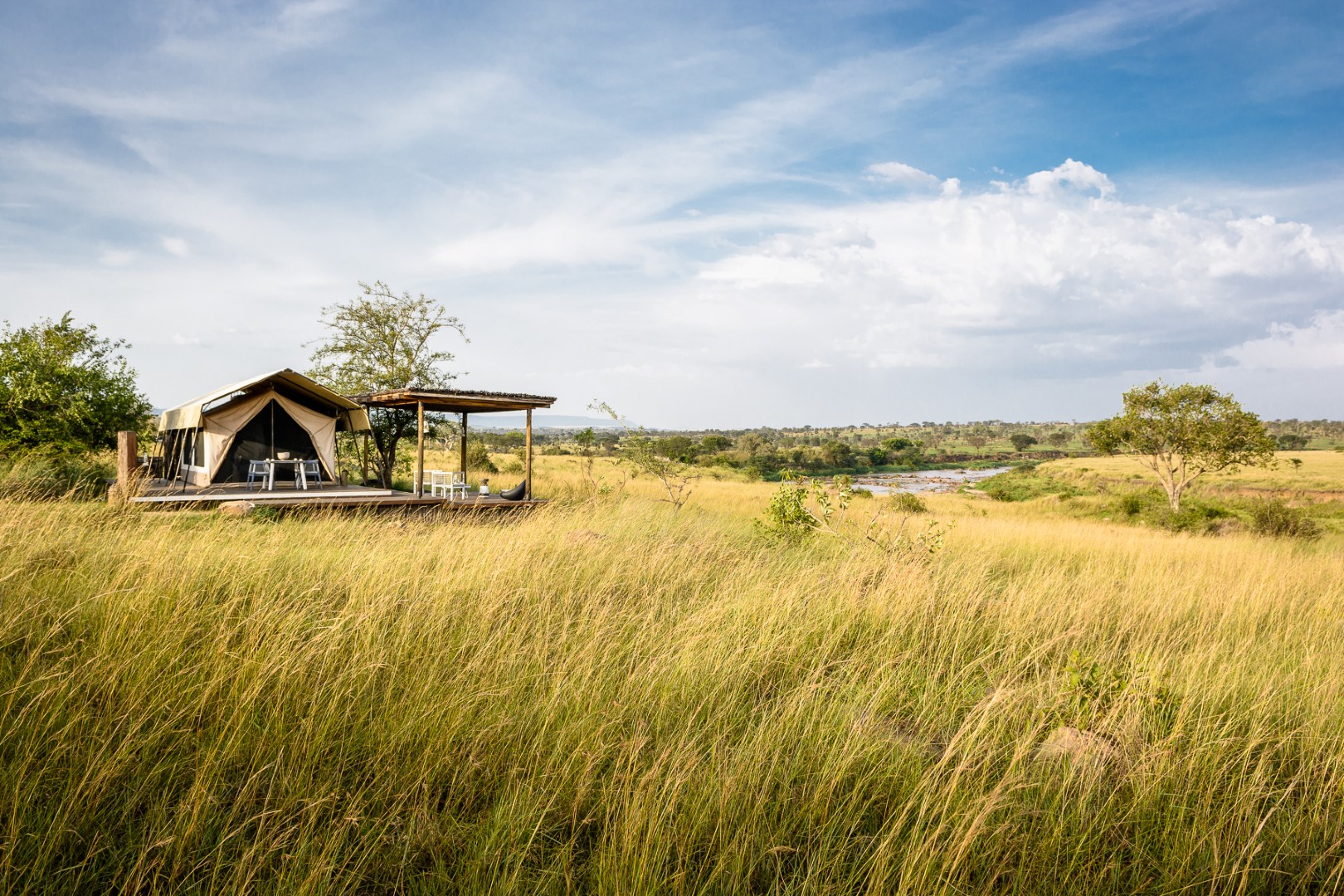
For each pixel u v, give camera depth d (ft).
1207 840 10.57
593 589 22.50
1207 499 106.63
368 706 12.66
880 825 10.82
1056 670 17.22
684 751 11.70
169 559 19.57
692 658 16.03
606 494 59.47
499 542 27.37
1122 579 31.96
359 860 9.06
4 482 35.53
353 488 58.03
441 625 16.97
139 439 68.44
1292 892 9.90
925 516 69.46
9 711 10.86
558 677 14.10
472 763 11.22
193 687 12.47
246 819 9.77
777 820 10.55
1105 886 9.78
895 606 21.56
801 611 20.89
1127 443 109.81
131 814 9.86
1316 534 68.03
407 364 71.00
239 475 56.65
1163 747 12.81
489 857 9.37
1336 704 15.70
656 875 8.82
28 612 15.46
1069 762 12.29
